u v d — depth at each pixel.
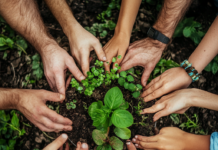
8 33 0.75
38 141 0.70
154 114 0.63
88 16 0.77
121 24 0.62
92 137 0.60
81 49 0.60
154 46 0.66
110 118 0.56
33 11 0.59
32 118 0.56
